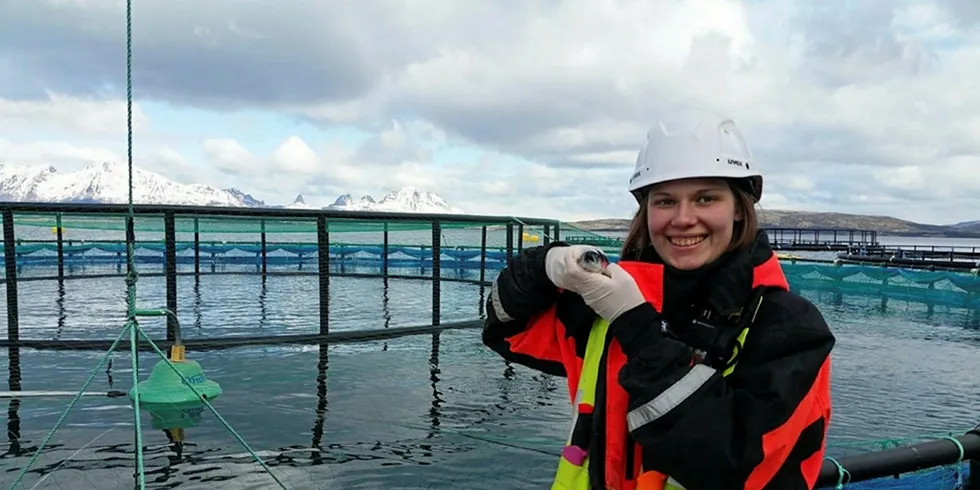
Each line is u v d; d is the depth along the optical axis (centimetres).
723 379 150
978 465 303
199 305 1487
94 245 2438
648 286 174
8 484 467
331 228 1467
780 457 145
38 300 1498
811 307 159
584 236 1185
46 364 836
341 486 482
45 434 571
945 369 1009
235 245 2581
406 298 1673
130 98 298
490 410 689
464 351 981
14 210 886
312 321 1293
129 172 306
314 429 606
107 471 495
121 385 738
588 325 192
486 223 1191
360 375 823
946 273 1784
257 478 493
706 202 169
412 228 1515
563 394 757
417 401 718
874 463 279
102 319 1238
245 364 866
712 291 163
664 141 175
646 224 194
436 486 484
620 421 172
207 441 566
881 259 2695
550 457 548
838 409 784
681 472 148
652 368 151
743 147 175
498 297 204
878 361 1068
